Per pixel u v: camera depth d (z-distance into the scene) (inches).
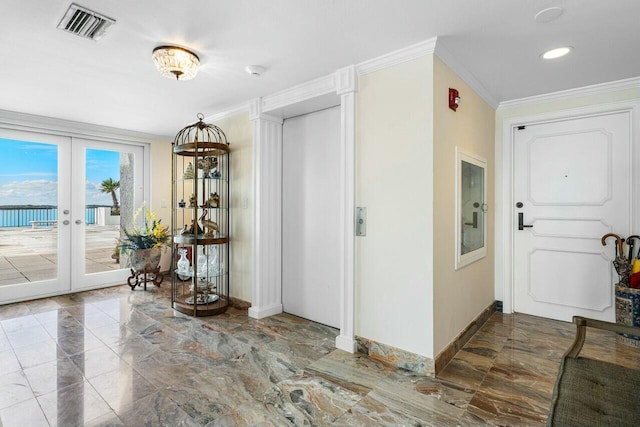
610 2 64.3
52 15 68.8
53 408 67.9
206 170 134.7
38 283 149.1
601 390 47.9
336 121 113.7
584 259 116.1
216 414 66.1
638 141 104.7
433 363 81.1
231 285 139.3
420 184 82.7
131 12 68.1
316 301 120.1
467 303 103.8
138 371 83.2
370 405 69.4
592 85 109.1
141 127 167.2
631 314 98.0
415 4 65.5
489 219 125.3
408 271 84.9
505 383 78.0
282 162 132.3
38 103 127.7
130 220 178.5
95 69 96.2
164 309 133.5
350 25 73.4
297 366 86.3
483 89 111.7
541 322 119.1
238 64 93.7
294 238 127.8
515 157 129.0
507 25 73.0
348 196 95.5
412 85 83.9
